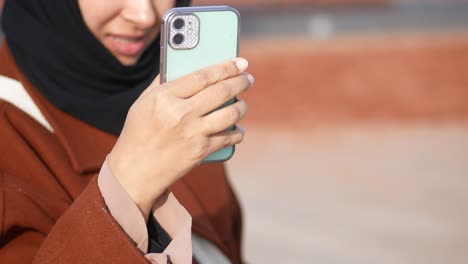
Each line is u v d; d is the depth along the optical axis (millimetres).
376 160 10266
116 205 1606
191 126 1538
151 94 1546
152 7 1968
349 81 13773
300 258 6969
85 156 1992
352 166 9945
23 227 1772
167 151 1560
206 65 1730
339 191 8938
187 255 1681
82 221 1610
